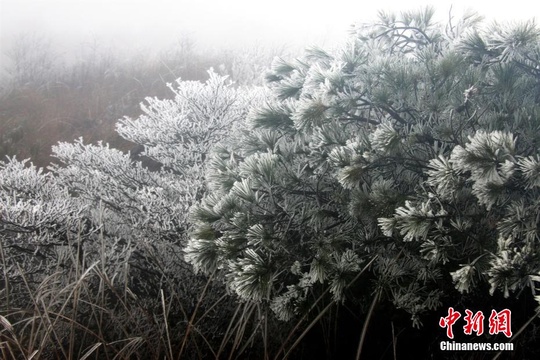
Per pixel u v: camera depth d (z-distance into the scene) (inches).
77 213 119.7
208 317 110.1
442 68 87.9
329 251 85.5
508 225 71.6
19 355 98.6
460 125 85.0
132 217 124.0
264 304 95.8
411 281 87.5
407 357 94.3
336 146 89.4
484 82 89.7
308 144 99.7
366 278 91.9
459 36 100.0
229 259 86.4
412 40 109.1
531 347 88.8
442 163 77.2
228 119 144.6
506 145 67.9
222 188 99.7
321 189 94.4
